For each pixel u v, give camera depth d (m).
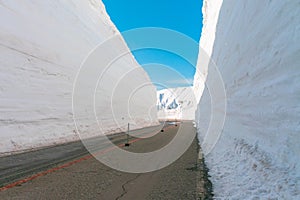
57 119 11.93
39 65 11.75
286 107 3.24
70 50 16.36
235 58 7.75
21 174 4.89
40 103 10.87
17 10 11.19
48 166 5.71
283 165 3.16
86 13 24.75
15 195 3.58
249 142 5.10
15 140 8.46
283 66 3.43
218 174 4.77
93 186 4.09
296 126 2.91
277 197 2.75
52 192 3.73
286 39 3.37
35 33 12.24
